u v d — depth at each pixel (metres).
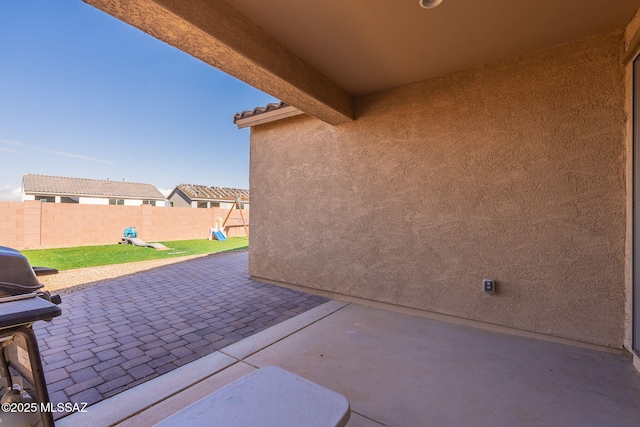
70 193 24.52
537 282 3.20
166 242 14.22
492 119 3.44
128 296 4.97
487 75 3.46
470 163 3.57
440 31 2.84
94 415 2.00
